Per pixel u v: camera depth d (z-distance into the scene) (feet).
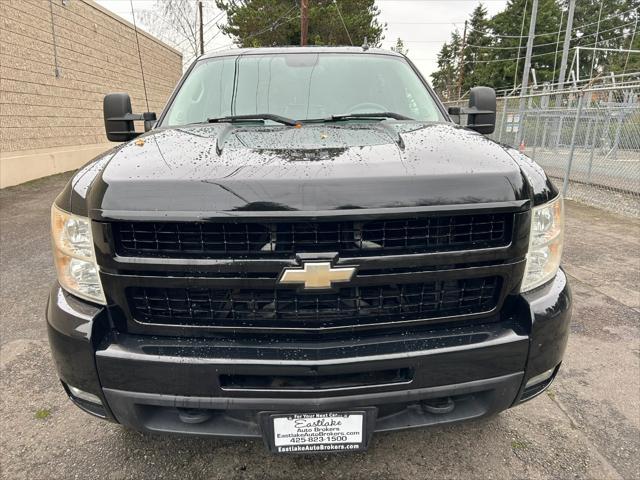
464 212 5.10
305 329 5.32
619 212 24.67
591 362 9.86
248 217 4.87
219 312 5.35
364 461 7.07
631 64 153.07
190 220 4.91
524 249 5.49
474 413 5.87
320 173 5.06
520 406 8.41
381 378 5.42
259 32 78.64
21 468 6.96
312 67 9.84
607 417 8.08
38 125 35.76
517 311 5.73
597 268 15.70
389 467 6.95
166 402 5.35
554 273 6.04
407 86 9.69
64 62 39.32
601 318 11.91
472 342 5.43
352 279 5.05
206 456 7.19
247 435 5.55
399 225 5.12
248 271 5.03
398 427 5.72
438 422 5.77
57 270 5.88
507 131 42.39
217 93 9.38
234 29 81.56
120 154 5.99
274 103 9.07
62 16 38.88
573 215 24.11
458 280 5.51
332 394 5.26
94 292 5.51
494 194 5.21
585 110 32.04
